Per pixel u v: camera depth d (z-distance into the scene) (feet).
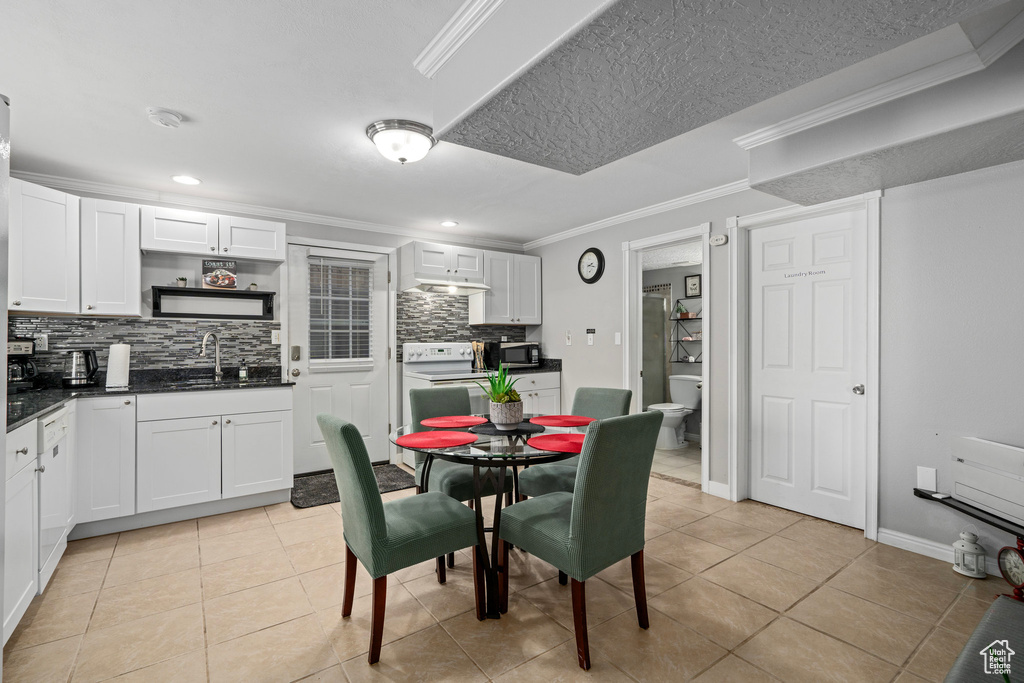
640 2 3.92
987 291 7.63
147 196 11.33
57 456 7.80
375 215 13.84
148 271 11.42
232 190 11.42
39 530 6.91
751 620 6.49
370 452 14.84
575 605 5.57
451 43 5.83
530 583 7.59
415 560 5.91
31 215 8.84
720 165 9.91
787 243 10.61
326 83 6.79
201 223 11.23
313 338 13.99
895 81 6.45
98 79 6.61
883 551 8.52
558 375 16.35
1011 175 7.38
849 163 7.34
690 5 3.96
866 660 5.66
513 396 7.84
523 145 6.77
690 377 17.62
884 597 7.01
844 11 4.09
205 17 5.38
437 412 9.92
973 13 4.18
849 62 4.88
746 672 5.48
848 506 9.68
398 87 6.89
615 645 5.98
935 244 8.14
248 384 10.78
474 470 6.87
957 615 6.53
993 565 7.62
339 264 14.44
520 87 5.19
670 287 19.35
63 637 6.15
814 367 10.19
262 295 12.51
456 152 9.26
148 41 5.80
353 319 14.65
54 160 9.44
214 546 8.93
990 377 7.63
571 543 5.59
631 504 6.05
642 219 13.44
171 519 10.10
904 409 8.57
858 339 9.51
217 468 10.41
